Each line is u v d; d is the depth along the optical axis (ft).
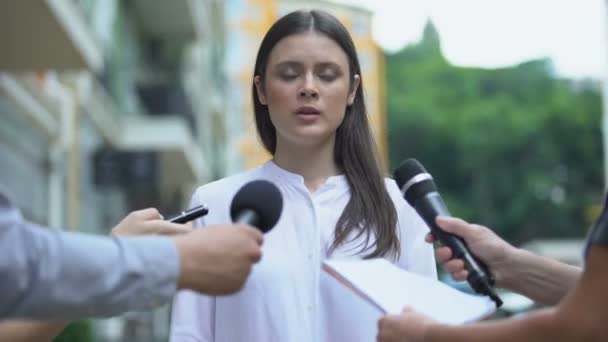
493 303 10.06
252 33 175.42
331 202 12.32
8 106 52.70
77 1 47.01
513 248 10.94
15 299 8.22
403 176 10.88
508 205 215.10
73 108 67.10
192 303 12.32
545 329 8.16
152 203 93.81
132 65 87.71
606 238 8.05
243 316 11.82
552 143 214.69
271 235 12.08
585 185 211.61
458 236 10.53
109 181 73.92
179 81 90.02
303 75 12.12
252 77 13.00
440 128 223.30
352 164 12.50
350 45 12.37
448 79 231.30
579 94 219.41
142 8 86.02
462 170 220.84
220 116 121.70
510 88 226.38
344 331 10.57
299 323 11.74
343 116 12.34
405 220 12.60
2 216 8.25
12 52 47.47
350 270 9.95
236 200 9.55
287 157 12.59
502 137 218.18
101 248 8.48
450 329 8.66
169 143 83.05
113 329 73.82
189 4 84.89
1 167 52.13
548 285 10.90
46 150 62.44
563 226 210.38
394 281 9.93
